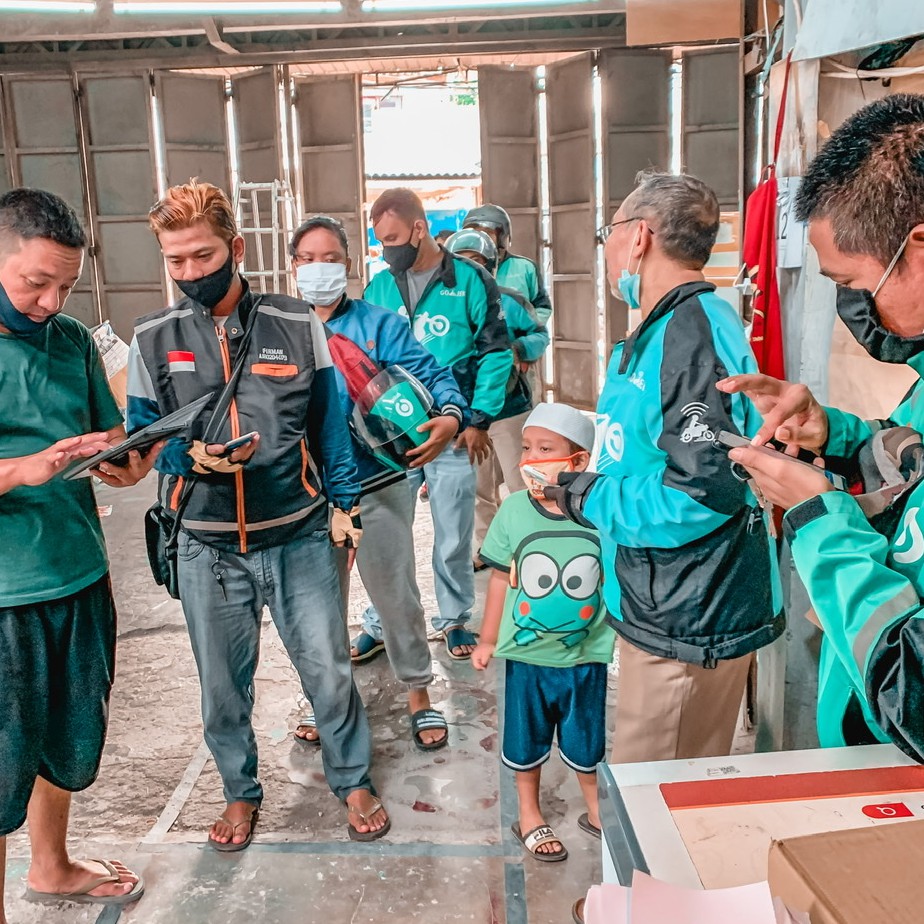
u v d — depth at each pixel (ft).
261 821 7.31
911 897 1.97
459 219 31.37
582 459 6.43
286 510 6.40
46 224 4.70
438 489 10.11
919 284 2.75
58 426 5.31
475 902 6.29
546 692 6.61
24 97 25.23
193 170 26.02
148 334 6.03
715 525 4.55
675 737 5.00
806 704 6.75
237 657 6.79
